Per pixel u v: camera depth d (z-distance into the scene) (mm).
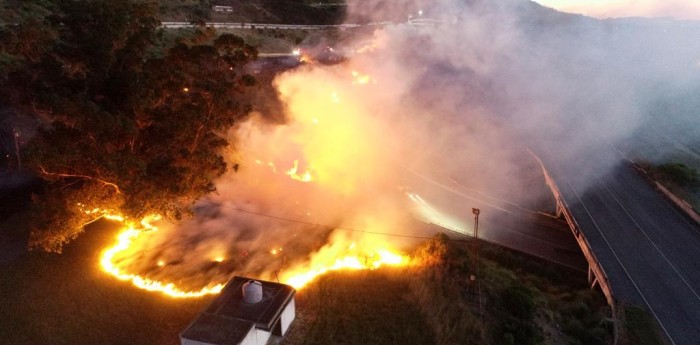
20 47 36188
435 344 31281
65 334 30266
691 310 34312
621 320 33469
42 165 30641
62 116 30781
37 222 31969
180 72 37719
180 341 30016
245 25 105750
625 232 43750
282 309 30688
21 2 74750
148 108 35562
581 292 39031
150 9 41906
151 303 33719
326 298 34812
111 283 34688
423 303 34312
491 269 38656
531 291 36812
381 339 31594
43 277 33781
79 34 37594
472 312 33281
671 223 45406
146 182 33125
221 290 32469
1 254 35750
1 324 29969
